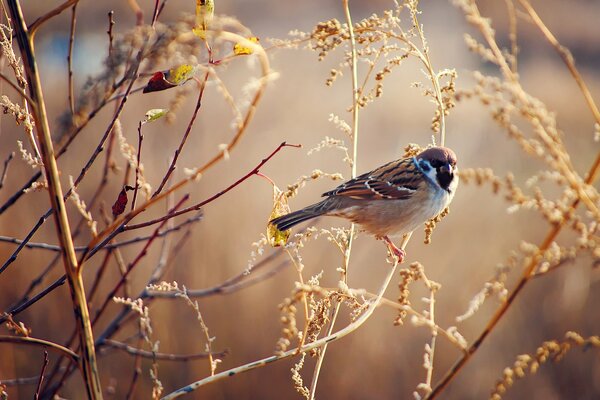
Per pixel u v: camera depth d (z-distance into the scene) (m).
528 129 19.72
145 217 12.27
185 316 11.96
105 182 5.97
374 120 24.00
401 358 12.73
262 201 13.80
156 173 12.23
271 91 19.70
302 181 4.97
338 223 13.96
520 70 30.88
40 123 3.51
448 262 13.85
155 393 4.01
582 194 3.26
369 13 37.25
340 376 12.32
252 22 34.38
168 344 11.77
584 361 12.70
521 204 3.34
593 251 3.28
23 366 10.98
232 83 14.75
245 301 12.23
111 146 5.98
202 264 12.06
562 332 12.95
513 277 13.81
